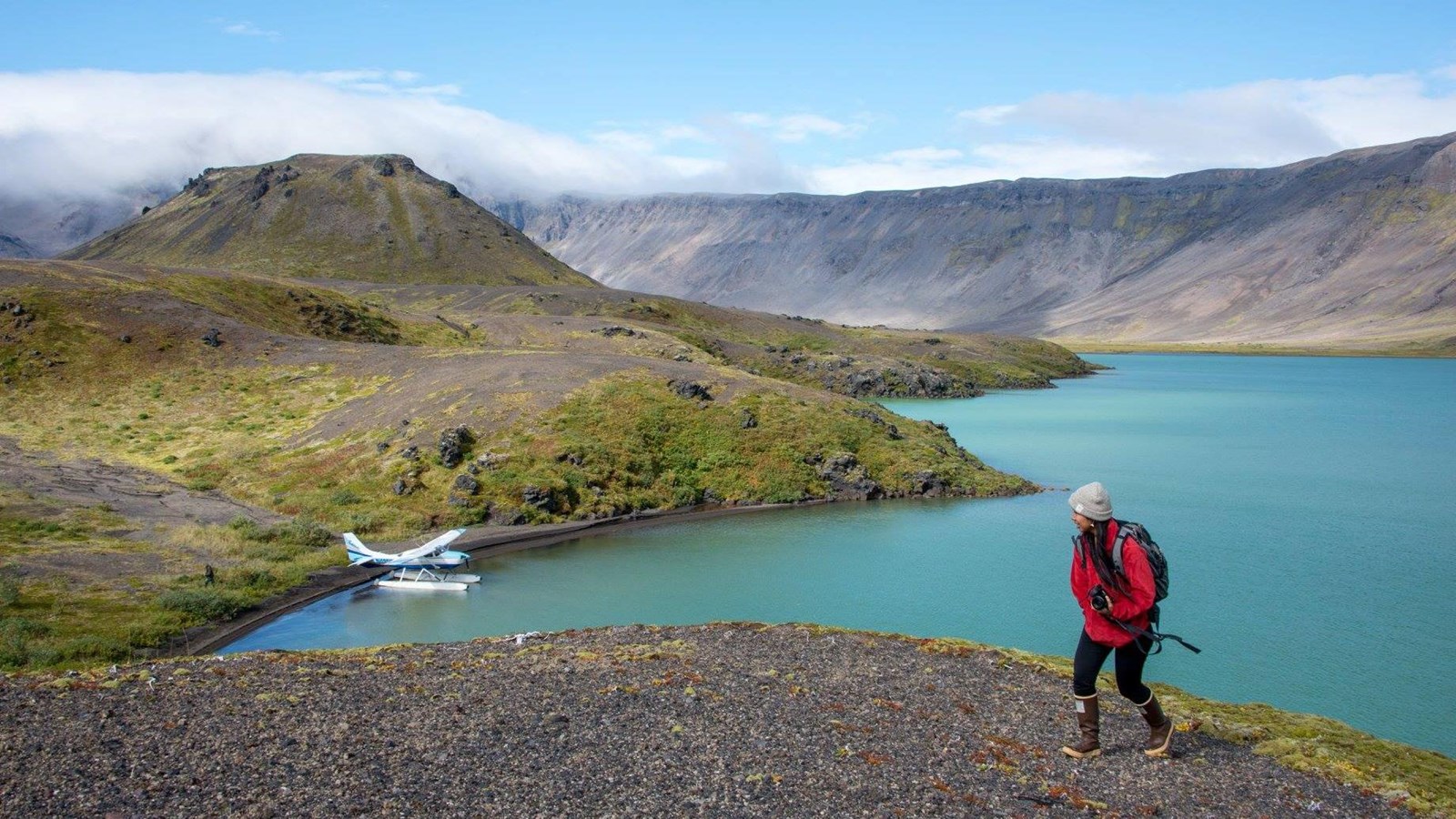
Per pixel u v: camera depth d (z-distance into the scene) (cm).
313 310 15025
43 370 10662
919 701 1969
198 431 9344
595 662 2272
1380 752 1950
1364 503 7850
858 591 5225
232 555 5578
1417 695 3644
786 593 5194
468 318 19625
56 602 4319
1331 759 1738
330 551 5981
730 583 5438
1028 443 11844
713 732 1719
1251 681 3791
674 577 5597
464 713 1819
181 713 1794
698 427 9050
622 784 1460
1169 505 7769
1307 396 19725
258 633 4416
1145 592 1492
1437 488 8600
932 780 1498
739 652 2427
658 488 8038
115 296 12550
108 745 1591
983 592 5228
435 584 5347
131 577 4847
